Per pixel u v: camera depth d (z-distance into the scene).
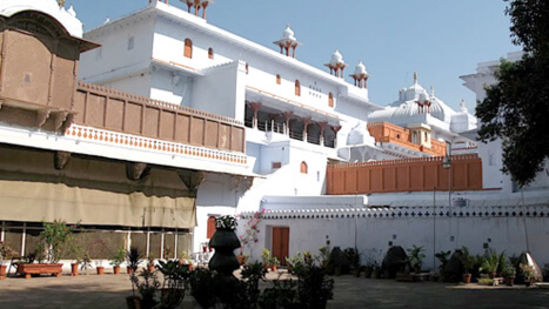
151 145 19.86
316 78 37.81
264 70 33.50
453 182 27.72
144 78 27.39
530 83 12.28
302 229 21.84
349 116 40.97
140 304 9.48
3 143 15.66
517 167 13.76
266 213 23.09
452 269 16.64
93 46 17.69
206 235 22.20
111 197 18.77
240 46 31.88
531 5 12.16
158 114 20.31
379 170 30.50
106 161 18.72
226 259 10.42
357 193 31.00
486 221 17.70
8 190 16.08
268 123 35.19
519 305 11.24
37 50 16.27
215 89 27.61
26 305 10.28
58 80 16.75
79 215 17.72
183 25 28.75
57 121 16.94
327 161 34.12
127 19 28.25
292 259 20.08
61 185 17.38
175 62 28.14
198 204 21.94
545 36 12.19
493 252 17.16
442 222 18.55
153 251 20.22
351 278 17.97
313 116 35.84
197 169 20.83
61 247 16.73
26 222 16.72
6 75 15.48
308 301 9.51
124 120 19.16
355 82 43.97
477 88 27.91
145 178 19.91
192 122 21.52
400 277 16.89
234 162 23.09
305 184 29.94
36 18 16.12
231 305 9.52
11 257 16.27
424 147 44.72
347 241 20.53
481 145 26.66
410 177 29.30
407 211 19.31
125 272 17.92
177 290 9.72
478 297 12.69
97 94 18.42
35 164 16.78
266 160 30.59
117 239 19.11
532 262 15.94
